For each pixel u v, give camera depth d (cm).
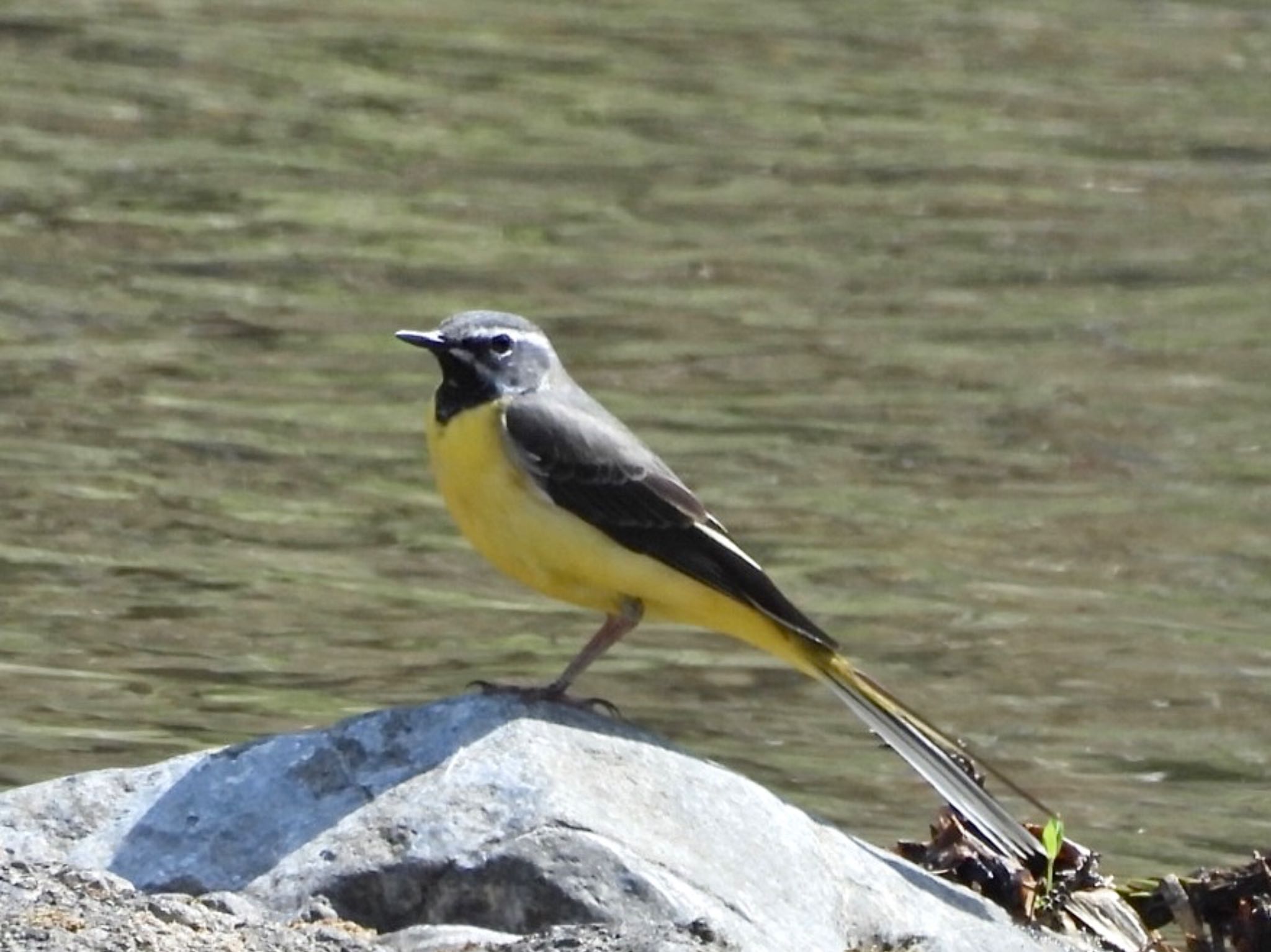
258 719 1442
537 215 2361
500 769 949
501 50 2758
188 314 2116
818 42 2811
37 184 2362
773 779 1388
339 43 2758
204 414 1917
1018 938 968
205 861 938
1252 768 1446
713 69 2723
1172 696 1549
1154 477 1883
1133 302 2219
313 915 897
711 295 2200
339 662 1539
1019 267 2281
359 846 924
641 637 1603
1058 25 2867
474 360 1030
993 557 1748
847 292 2217
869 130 2583
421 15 2853
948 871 1115
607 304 2169
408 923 912
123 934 830
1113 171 2500
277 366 2022
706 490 1836
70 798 970
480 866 910
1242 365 2092
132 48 2711
